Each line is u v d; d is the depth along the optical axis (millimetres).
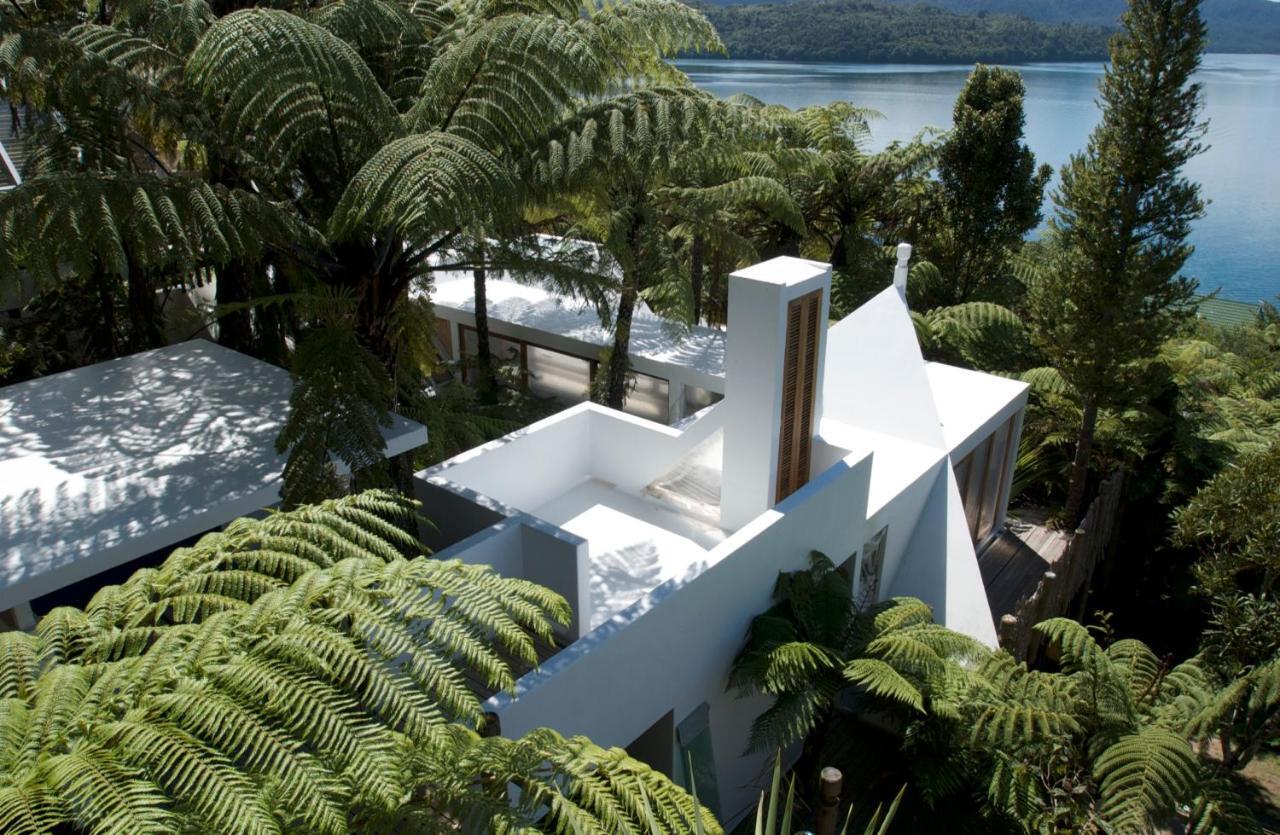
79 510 5023
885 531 7945
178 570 3580
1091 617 11195
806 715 5473
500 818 2855
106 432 6004
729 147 7570
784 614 6125
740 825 6320
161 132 7121
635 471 7254
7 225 4930
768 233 17141
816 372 6477
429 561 3471
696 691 5605
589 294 7527
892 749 7000
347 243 6602
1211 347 17391
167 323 10766
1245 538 8055
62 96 6215
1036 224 15875
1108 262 10211
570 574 5184
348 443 5477
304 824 2715
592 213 8320
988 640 8039
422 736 2922
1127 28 9484
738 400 6168
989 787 5949
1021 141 15562
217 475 5449
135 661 2922
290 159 6527
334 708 2750
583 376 12367
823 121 16703
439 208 5238
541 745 3188
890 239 17891
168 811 2309
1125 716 6031
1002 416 9852
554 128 6906
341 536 3809
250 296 8688
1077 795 5824
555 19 6496
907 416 8922
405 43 7547
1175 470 11344
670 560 6352
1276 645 7258
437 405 9477
